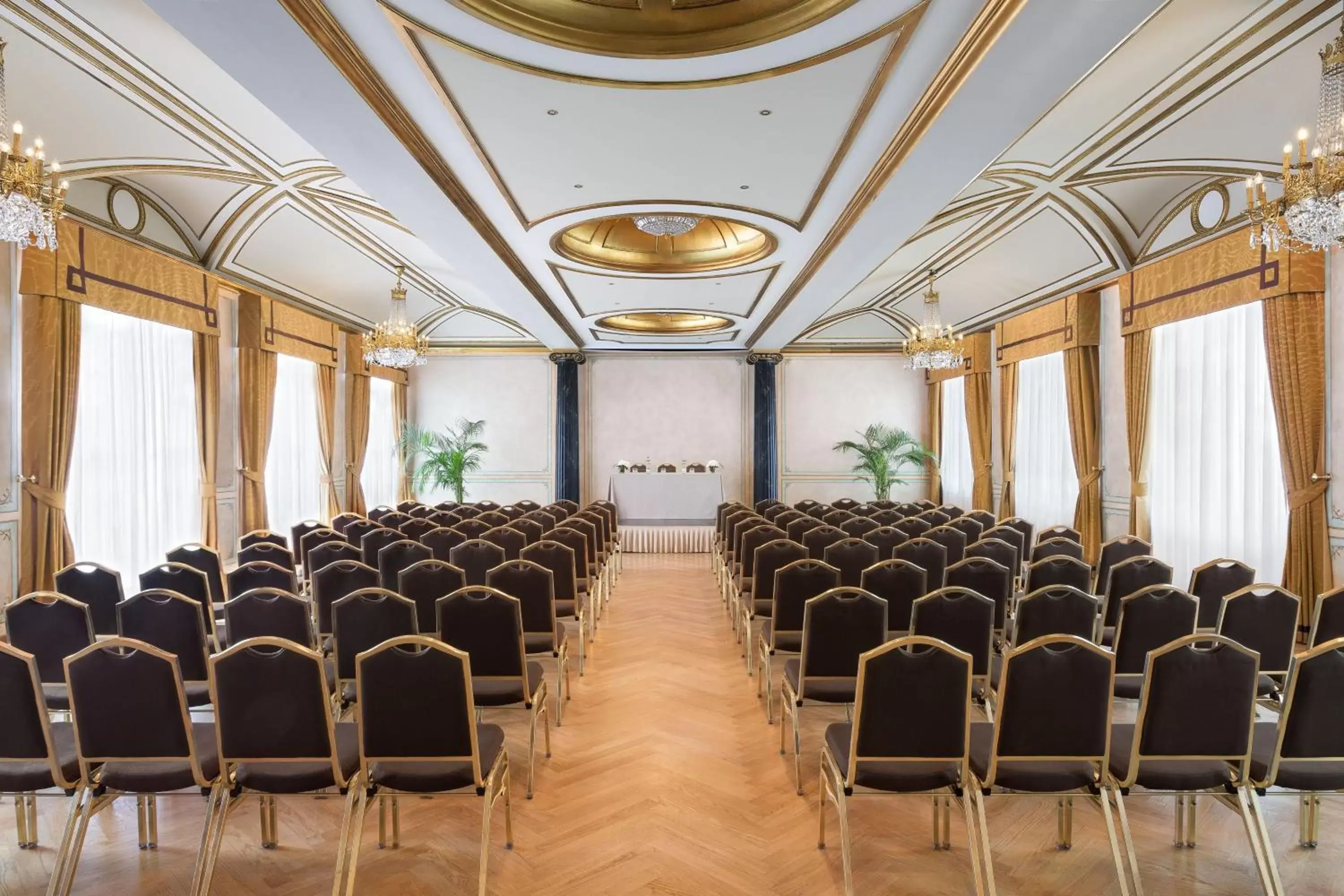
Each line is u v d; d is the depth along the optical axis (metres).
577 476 13.58
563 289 8.46
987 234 8.24
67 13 3.93
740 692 5.05
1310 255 5.54
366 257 9.09
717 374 13.85
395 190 4.92
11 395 5.28
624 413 13.84
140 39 4.18
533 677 4.01
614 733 4.33
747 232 7.45
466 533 6.75
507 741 4.21
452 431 13.67
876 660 2.56
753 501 13.69
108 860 3.00
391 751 2.62
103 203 6.17
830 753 2.92
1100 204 7.25
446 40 3.27
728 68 3.55
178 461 7.19
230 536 8.10
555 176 4.98
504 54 3.42
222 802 2.64
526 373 13.75
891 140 4.39
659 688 5.13
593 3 3.30
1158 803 3.46
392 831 3.21
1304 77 4.50
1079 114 5.20
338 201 6.97
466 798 3.52
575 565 5.77
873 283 10.51
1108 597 4.43
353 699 3.70
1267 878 2.51
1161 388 7.49
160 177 6.35
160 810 3.44
